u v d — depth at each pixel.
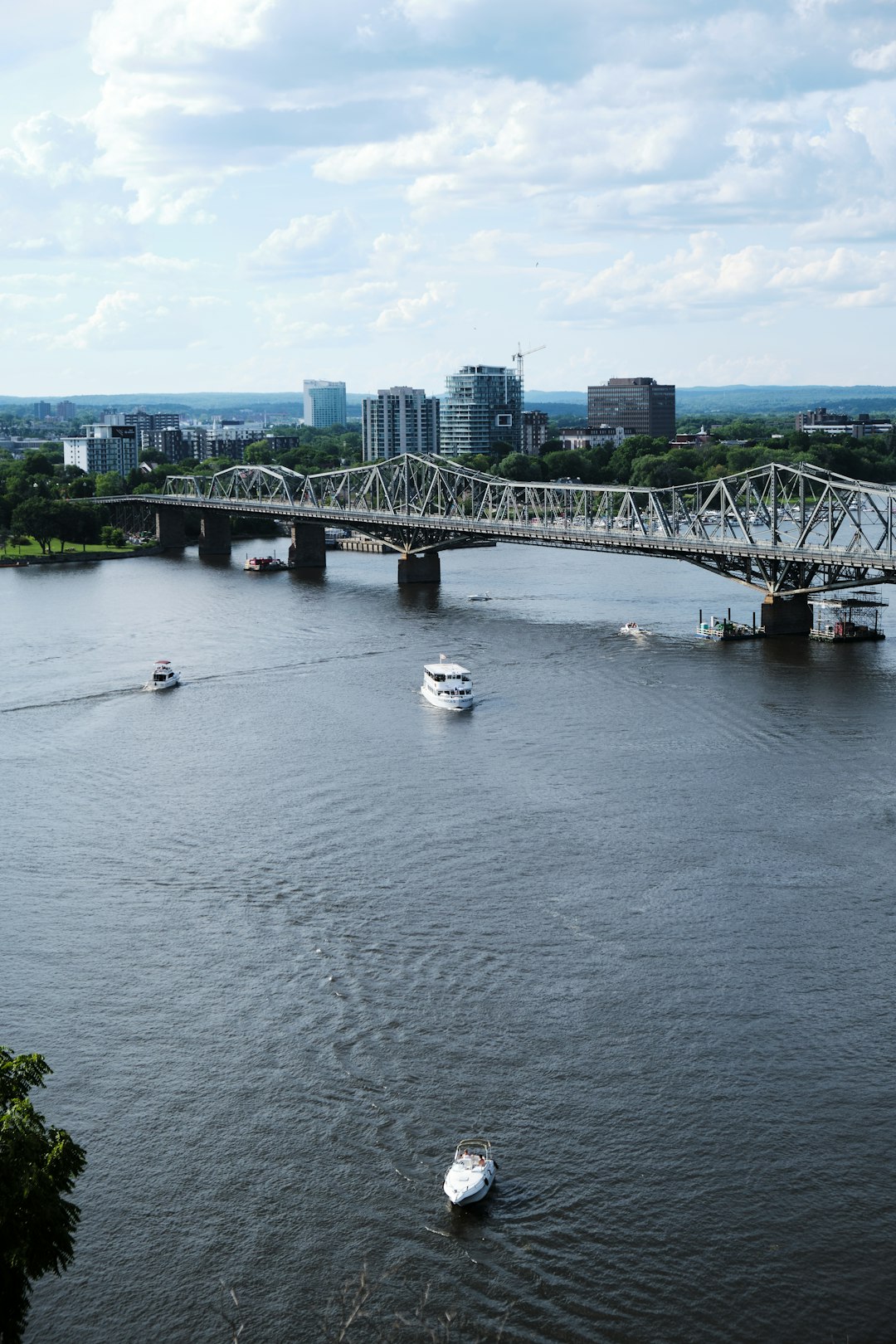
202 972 101.38
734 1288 71.19
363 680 197.50
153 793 143.00
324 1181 79.25
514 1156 80.69
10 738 167.00
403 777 146.50
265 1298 71.50
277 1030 93.56
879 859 120.00
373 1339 68.69
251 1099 86.19
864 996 96.44
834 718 168.12
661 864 119.75
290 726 170.50
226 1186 79.00
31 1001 97.81
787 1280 71.56
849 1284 71.19
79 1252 74.69
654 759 151.38
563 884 115.75
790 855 121.38
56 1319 70.75
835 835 126.19
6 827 132.75
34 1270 58.50
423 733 165.62
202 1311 70.88
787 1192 77.44
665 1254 73.44
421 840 126.56
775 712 171.50
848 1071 87.75
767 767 147.62
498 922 108.56
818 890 113.69
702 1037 91.62
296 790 143.00
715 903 111.50
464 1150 80.62
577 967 101.06
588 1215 76.19
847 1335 68.25
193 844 127.12
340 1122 84.00
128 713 178.75
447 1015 94.81
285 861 122.12
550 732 164.38
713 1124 82.94
